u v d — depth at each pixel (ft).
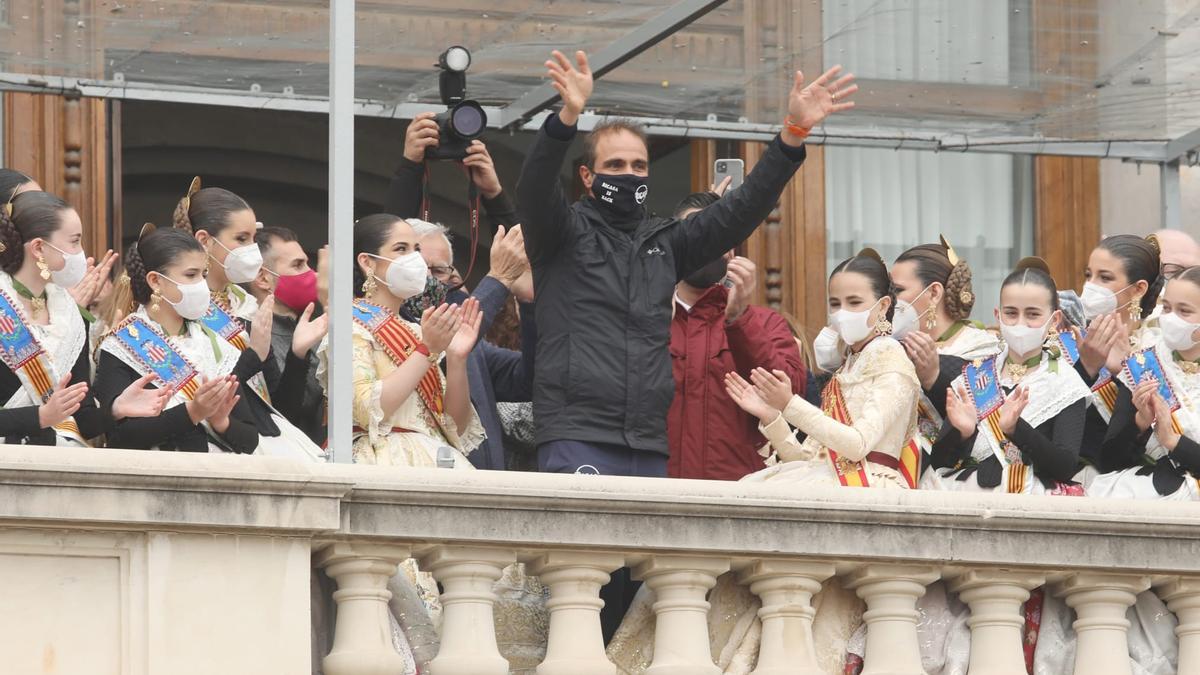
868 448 69.36
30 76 89.04
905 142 100.68
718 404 78.23
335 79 65.62
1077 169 122.21
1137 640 70.33
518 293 79.10
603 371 70.13
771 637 65.82
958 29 92.27
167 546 58.49
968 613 69.15
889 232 121.49
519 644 66.90
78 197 107.86
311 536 60.18
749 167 118.73
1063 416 74.33
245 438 66.54
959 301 78.43
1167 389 75.10
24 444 61.57
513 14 85.20
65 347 64.69
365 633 61.31
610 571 64.75
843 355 74.90
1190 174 118.11
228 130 144.56
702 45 90.79
